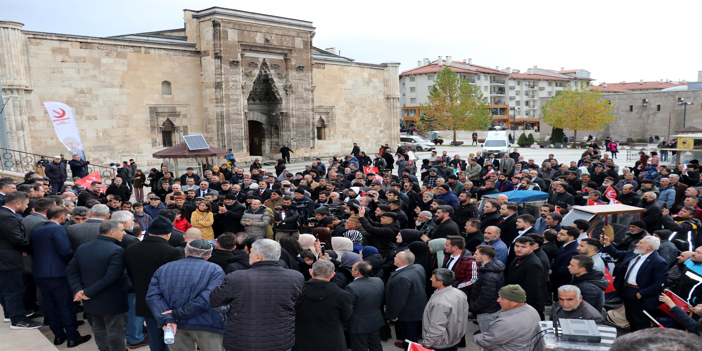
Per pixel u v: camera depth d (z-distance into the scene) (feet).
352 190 41.98
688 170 52.90
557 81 387.75
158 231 19.86
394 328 27.40
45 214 24.93
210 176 53.36
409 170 71.67
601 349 14.17
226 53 111.65
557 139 205.46
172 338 16.61
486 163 66.13
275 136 132.46
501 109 360.28
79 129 94.89
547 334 15.31
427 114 238.89
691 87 215.92
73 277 20.06
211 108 112.78
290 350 16.94
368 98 155.63
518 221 27.66
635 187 47.93
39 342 22.07
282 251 23.17
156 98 106.63
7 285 23.11
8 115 81.76
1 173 66.85
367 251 25.61
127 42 100.73
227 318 17.03
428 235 30.40
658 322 21.74
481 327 22.09
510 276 22.34
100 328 20.89
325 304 17.47
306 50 130.82
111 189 51.42
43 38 88.63
